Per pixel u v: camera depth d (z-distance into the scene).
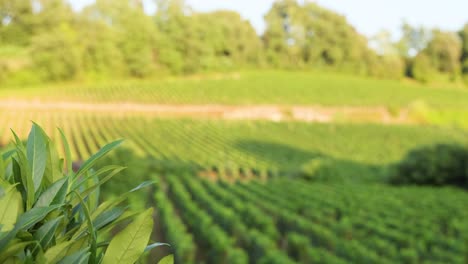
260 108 88.94
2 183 1.17
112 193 15.08
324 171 33.00
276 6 134.75
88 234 1.29
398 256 13.67
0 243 1.07
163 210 16.78
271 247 13.87
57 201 1.26
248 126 72.62
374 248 14.43
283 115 88.25
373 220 18.38
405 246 15.48
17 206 1.10
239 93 95.69
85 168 1.36
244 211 18.84
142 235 1.27
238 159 46.31
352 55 132.25
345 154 58.38
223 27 120.81
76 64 91.88
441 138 73.00
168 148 51.97
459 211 20.73
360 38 134.75
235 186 26.23
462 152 31.25
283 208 21.20
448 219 19.81
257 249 14.12
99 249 1.39
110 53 98.31
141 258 1.36
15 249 1.09
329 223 18.16
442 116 92.88
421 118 92.12
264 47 134.88
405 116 93.31
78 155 45.72
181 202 21.31
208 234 15.16
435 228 17.72
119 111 80.69
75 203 1.39
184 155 48.03
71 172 1.34
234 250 12.62
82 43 98.50
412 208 21.78
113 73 99.38
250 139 63.84
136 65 101.25
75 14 111.19
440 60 131.38
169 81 100.56
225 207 20.12
